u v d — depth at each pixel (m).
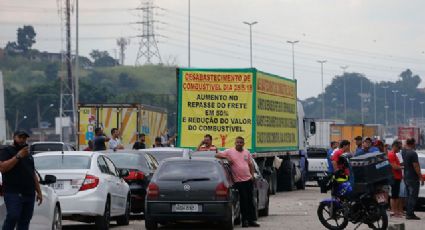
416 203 25.53
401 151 24.52
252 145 33.25
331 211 19.80
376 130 79.38
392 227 19.39
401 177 24.20
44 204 15.83
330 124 71.62
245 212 21.22
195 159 20.33
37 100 136.00
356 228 19.72
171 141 36.50
